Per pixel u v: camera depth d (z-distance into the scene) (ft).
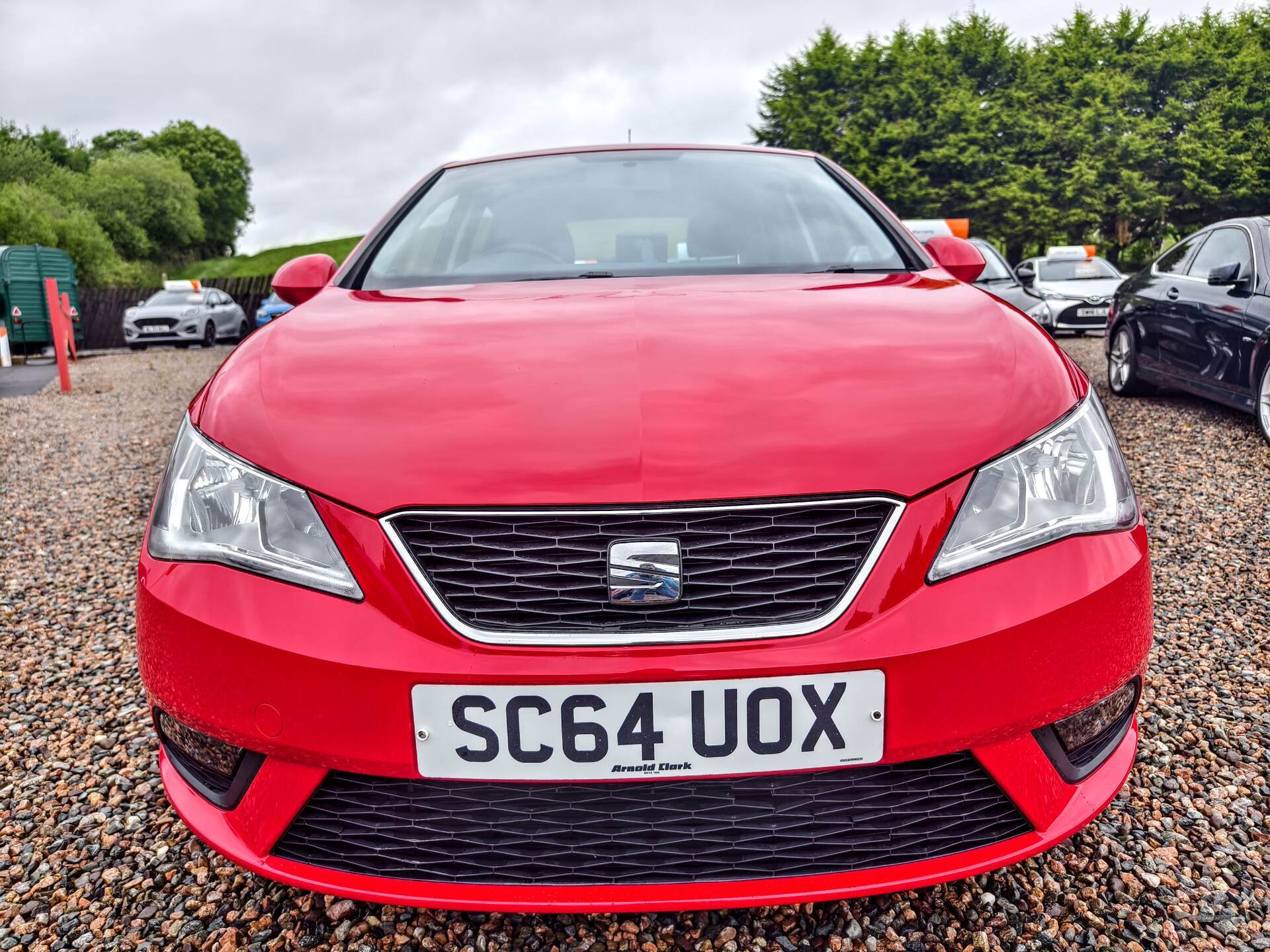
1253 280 18.16
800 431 4.48
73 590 11.54
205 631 4.52
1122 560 4.65
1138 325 22.36
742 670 4.20
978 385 4.83
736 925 5.32
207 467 4.78
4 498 16.93
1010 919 5.33
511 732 4.26
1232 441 17.51
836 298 5.98
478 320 5.71
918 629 4.28
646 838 4.42
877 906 5.44
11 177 179.93
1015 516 4.51
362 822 4.53
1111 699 4.75
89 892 5.77
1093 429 4.87
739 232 7.54
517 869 4.46
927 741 4.33
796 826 4.42
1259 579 10.43
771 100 144.36
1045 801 4.58
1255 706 7.68
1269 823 6.16
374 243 7.74
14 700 8.50
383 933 5.32
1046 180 126.41
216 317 68.54
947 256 7.35
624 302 5.92
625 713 4.23
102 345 85.46
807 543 4.32
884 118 135.44
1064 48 134.92
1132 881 5.61
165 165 218.38
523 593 4.29
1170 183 126.52
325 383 5.02
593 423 4.53
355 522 4.42
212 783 4.84
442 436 4.56
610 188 8.19
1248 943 5.14
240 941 5.29
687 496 4.24
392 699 4.30
